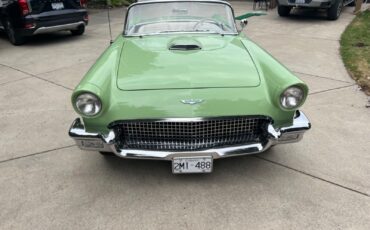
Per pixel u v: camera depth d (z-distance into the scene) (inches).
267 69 121.5
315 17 444.5
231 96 110.0
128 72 119.4
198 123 109.0
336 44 308.3
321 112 174.4
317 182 121.2
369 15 438.3
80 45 331.0
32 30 316.8
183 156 109.8
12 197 116.9
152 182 123.3
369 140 147.6
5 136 158.9
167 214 107.9
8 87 223.8
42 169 132.3
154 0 171.9
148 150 110.4
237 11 506.3
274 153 139.6
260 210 108.6
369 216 105.2
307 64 254.2
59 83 227.9
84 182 124.1
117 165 133.6
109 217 107.2
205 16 167.5
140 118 107.6
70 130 114.0
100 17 486.6
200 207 110.7
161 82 113.7
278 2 438.0
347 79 222.4
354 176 124.1
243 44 145.2
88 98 106.5
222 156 110.2
